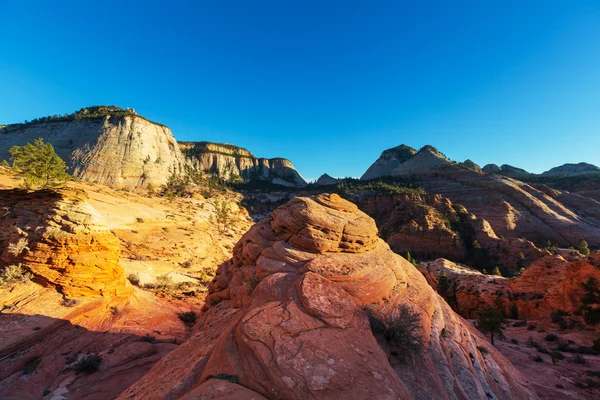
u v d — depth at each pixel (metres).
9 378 11.47
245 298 12.77
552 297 34.22
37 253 16.91
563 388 14.38
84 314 16.86
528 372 16.77
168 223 65.81
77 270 17.81
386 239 107.19
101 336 15.98
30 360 12.66
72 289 17.45
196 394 5.10
